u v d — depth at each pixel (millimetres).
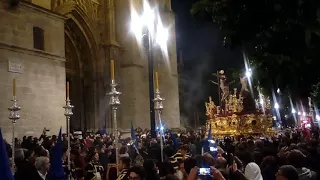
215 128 23453
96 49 33688
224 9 4512
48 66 23609
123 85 35000
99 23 34500
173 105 42281
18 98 21078
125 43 35531
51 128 23250
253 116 22234
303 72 4148
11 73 20875
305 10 3787
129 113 34531
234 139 20125
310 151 8492
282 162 8180
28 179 7367
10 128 20422
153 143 14562
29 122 21609
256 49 4625
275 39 4238
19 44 21656
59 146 8031
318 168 8242
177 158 10148
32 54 22422
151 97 18531
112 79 9633
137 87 35281
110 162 10367
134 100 34719
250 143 11719
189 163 7449
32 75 22266
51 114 23391
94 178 10414
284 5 3945
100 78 33562
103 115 33375
